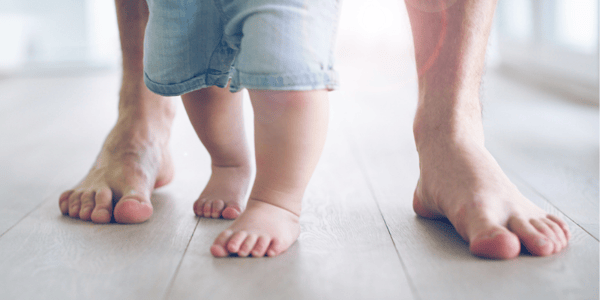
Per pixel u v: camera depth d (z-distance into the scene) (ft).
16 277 2.01
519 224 2.18
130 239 2.43
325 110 2.25
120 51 3.18
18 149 5.10
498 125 5.88
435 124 2.59
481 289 1.83
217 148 3.00
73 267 2.10
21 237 2.49
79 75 12.71
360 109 7.42
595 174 3.61
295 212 2.36
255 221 2.26
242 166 3.11
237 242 2.15
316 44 2.17
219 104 2.90
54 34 13.20
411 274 1.97
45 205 3.11
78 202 2.81
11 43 12.85
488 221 2.17
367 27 15.72
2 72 12.82
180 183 3.60
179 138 5.55
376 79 10.90
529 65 10.26
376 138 5.31
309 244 2.33
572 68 8.21
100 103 8.47
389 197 3.17
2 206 3.11
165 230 2.57
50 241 2.42
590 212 2.76
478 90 2.65
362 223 2.64
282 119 2.20
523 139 5.05
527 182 3.45
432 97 2.61
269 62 2.13
